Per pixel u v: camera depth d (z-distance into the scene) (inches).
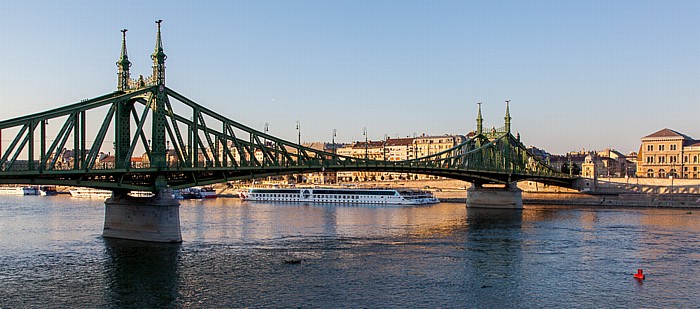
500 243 3592.5
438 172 5580.7
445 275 2687.0
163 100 3459.6
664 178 7377.0
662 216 5334.6
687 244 3508.9
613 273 2726.4
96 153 3061.0
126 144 3592.5
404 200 7130.9
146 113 3373.5
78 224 4448.8
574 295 2368.4
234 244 3486.7
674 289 2452.0
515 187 6491.1
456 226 4530.0
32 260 2930.6
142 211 3538.4
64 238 3622.0
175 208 3523.6
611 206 6786.4
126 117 3599.9
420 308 2187.5
